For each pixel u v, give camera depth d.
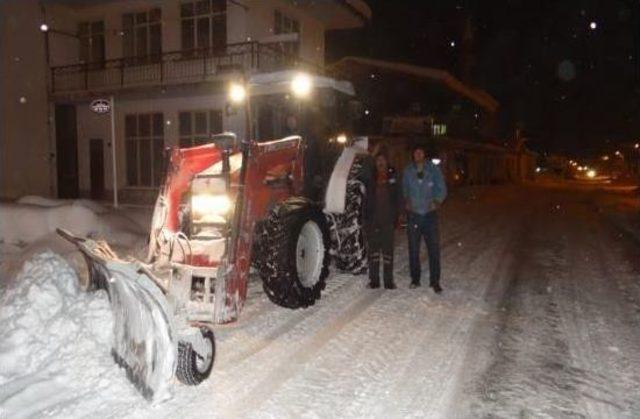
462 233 13.52
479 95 37.62
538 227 15.00
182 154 6.18
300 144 7.14
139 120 19.48
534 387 4.64
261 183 6.03
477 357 5.26
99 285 5.44
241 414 4.11
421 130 27.64
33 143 19.64
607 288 7.94
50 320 5.04
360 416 4.14
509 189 35.59
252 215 5.74
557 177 71.94
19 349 4.79
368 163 8.14
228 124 11.20
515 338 5.78
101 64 20.12
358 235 8.12
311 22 21.38
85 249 4.92
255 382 4.64
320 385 4.61
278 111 7.80
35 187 19.72
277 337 5.70
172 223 6.01
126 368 4.50
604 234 13.66
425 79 29.45
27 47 19.33
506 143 50.50
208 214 6.07
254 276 7.96
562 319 6.44
